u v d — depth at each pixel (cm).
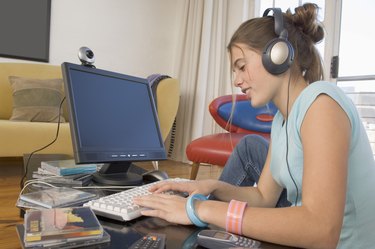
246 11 347
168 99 300
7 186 210
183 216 62
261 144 114
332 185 54
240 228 57
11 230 115
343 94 63
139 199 68
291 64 71
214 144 209
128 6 368
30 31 313
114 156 94
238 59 74
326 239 52
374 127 262
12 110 287
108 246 52
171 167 329
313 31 77
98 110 95
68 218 55
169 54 402
